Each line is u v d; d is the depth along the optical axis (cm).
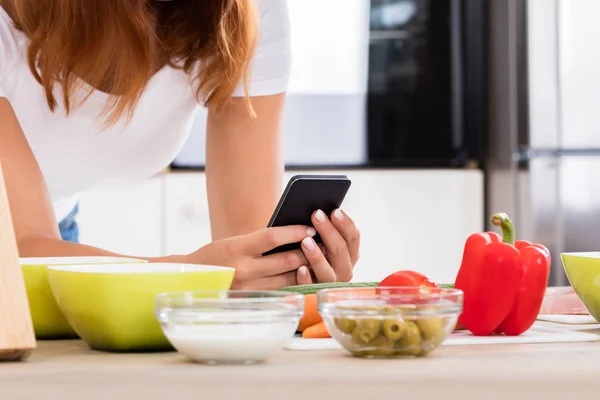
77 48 154
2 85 160
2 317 85
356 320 90
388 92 347
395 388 75
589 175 322
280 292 92
